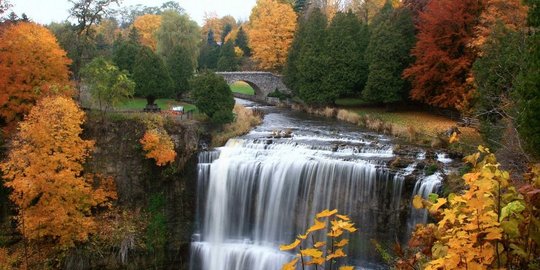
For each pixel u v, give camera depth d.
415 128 29.98
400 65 37.56
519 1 24.06
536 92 12.64
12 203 23.33
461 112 29.86
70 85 26.34
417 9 40.62
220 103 29.03
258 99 52.62
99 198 23.75
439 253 4.89
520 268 4.56
